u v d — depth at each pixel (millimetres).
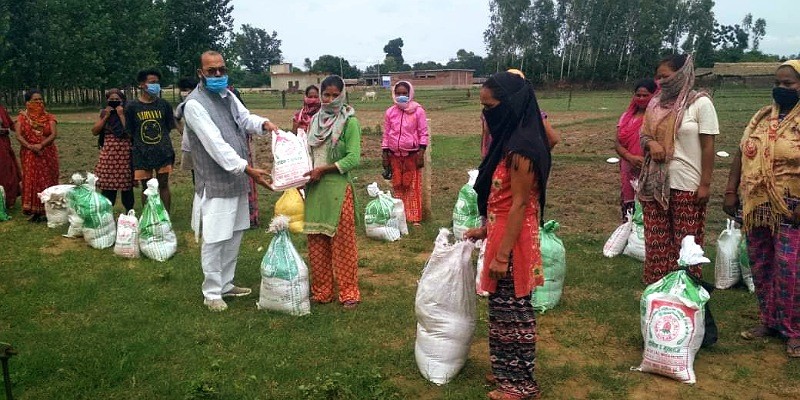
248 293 6133
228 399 3938
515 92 3771
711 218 9109
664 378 4363
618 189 11617
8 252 7500
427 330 4262
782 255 4730
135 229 7316
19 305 5605
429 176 9094
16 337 4898
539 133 3771
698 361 4629
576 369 4488
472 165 14820
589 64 78875
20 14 38156
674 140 5348
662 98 5492
